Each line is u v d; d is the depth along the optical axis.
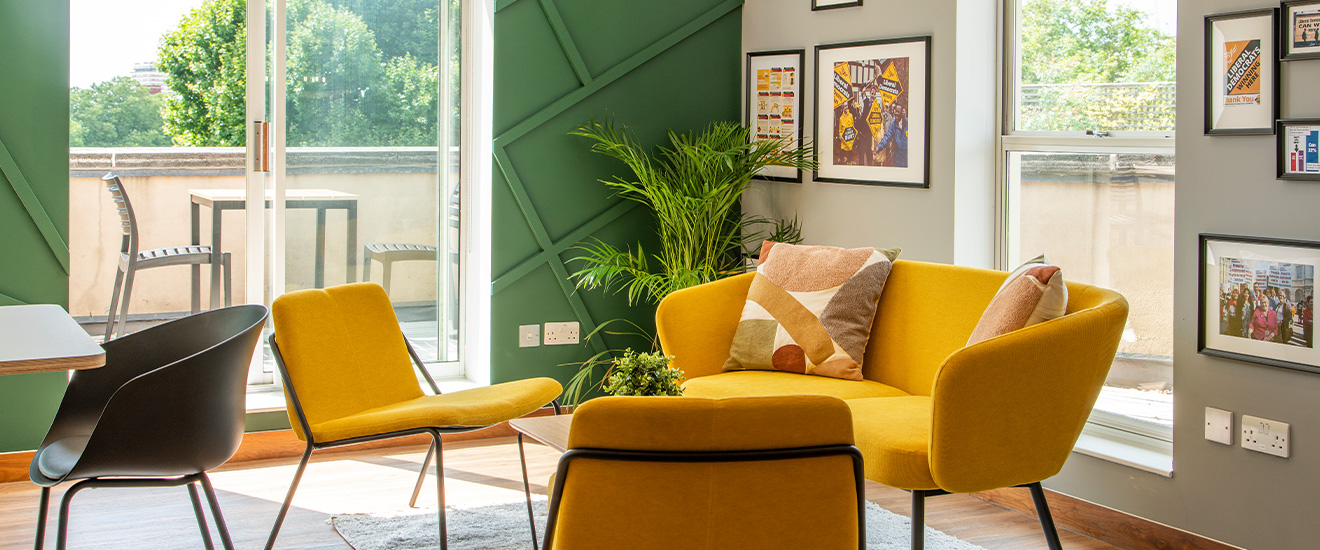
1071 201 3.80
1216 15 3.07
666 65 4.88
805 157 4.66
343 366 3.31
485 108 4.69
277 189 4.48
